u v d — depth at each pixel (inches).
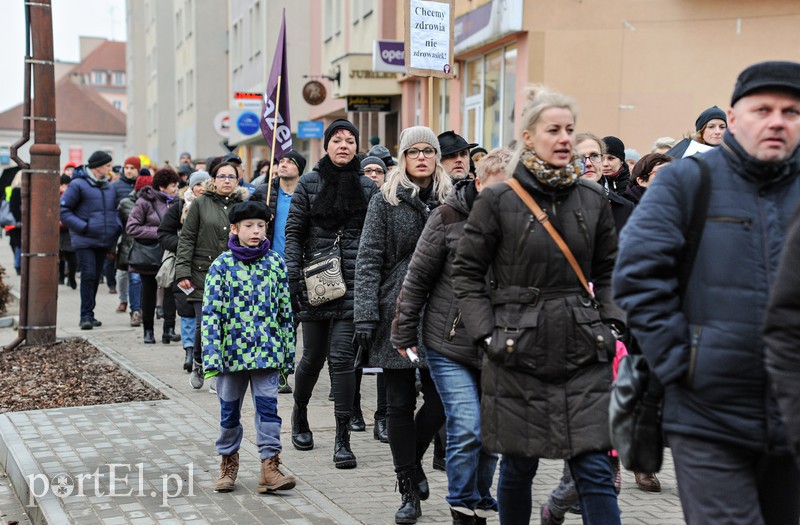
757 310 123.1
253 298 222.4
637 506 216.4
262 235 225.8
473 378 184.1
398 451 204.4
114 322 545.6
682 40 612.7
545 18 623.5
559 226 157.0
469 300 160.9
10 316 567.5
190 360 386.0
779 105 124.0
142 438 275.0
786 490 131.6
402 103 880.3
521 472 165.3
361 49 975.0
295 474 240.8
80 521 204.5
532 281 157.6
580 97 625.9
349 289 251.4
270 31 1322.6
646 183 259.9
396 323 189.6
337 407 248.5
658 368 126.5
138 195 500.1
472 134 750.5
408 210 214.2
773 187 127.2
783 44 593.3
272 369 224.8
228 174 353.4
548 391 156.3
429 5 330.3
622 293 129.7
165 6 2346.2
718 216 126.9
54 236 445.7
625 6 619.2
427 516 207.0
